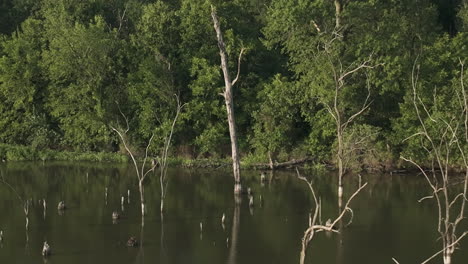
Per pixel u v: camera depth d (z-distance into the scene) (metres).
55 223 34.66
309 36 52.19
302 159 57.34
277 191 44.94
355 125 51.03
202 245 30.58
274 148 56.34
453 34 72.38
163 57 60.62
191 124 61.53
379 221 35.56
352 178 51.34
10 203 39.78
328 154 56.84
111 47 62.78
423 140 50.44
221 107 59.12
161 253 29.20
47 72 65.06
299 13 50.34
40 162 59.84
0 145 62.88
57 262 27.72
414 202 41.00
